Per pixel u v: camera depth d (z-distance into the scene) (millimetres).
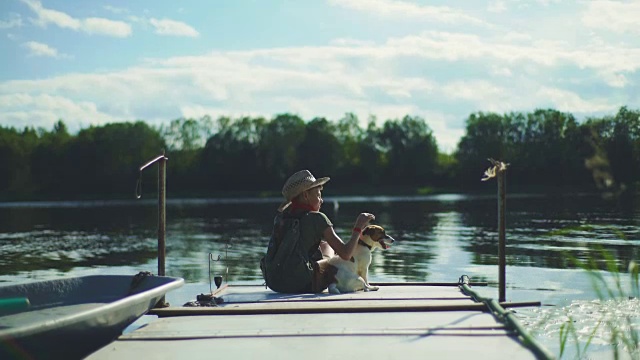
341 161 91438
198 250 16719
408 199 63875
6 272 12789
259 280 11250
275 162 89188
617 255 13555
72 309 5258
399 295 6090
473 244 17141
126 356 3852
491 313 5082
